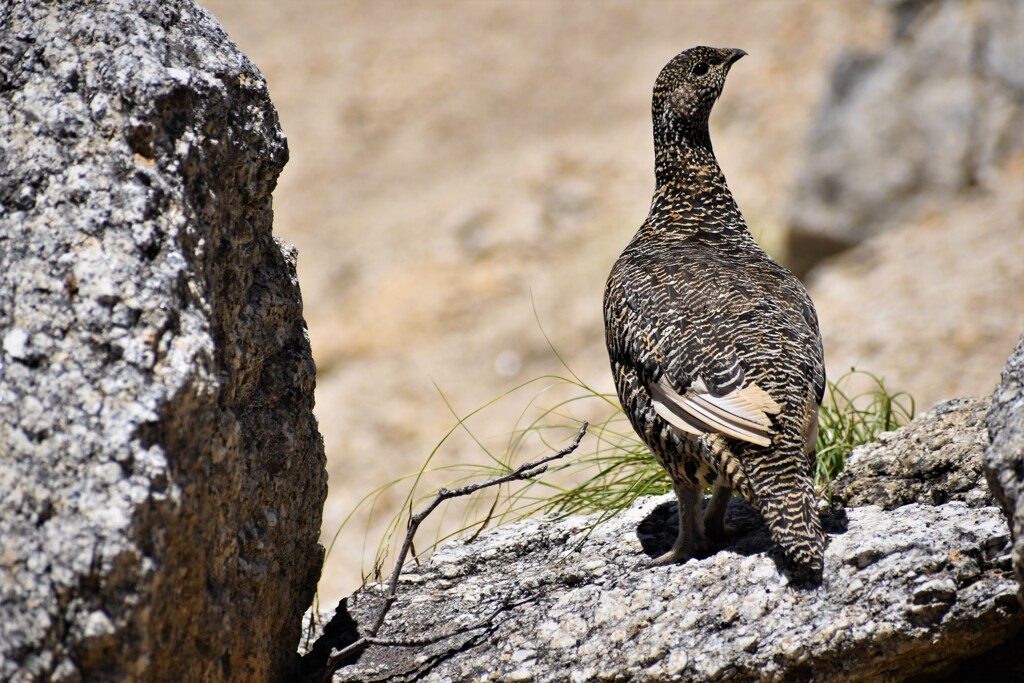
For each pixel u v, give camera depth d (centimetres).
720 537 912
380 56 4981
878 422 1135
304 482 832
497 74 4725
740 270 904
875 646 730
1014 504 681
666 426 834
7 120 719
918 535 775
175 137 714
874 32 3991
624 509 1027
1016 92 2797
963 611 735
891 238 2684
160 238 688
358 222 4194
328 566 2222
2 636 600
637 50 4553
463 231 3875
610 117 4278
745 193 3528
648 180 3809
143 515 623
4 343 657
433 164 4409
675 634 772
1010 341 2095
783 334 823
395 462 2747
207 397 672
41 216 688
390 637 894
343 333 3469
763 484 755
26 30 736
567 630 823
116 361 653
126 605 615
